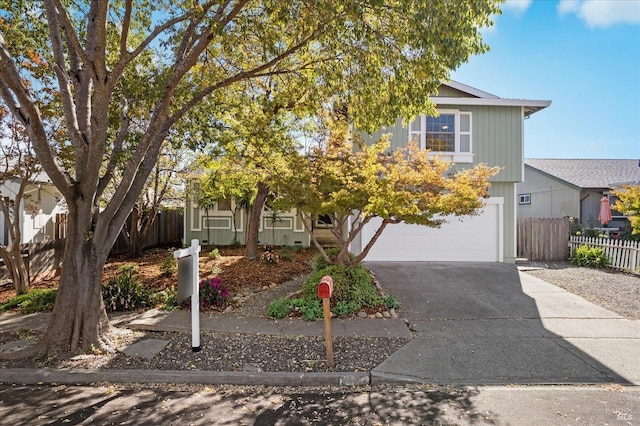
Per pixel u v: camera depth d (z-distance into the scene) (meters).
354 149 10.19
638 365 4.41
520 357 4.62
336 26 5.00
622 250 10.70
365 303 6.63
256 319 6.09
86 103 5.09
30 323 5.91
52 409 3.45
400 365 4.38
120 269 9.45
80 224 4.85
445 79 5.78
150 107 6.27
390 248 11.95
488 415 3.36
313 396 3.77
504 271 10.36
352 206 6.47
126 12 4.43
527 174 20.78
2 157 7.84
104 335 4.96
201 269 9.85
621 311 6.63
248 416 3.36
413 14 4.63
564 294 7.84
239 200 14.65
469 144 11.89
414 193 6.33
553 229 12.90
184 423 3.23
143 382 4.07
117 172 9.41
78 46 4.31
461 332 5.53
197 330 4.79
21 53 6.16
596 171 19.09
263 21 5.85
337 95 6.77
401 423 3.23
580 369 4.31
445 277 9.46
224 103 7.20
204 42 5.02
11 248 7.83
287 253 11.86
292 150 7.09
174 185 12.88
